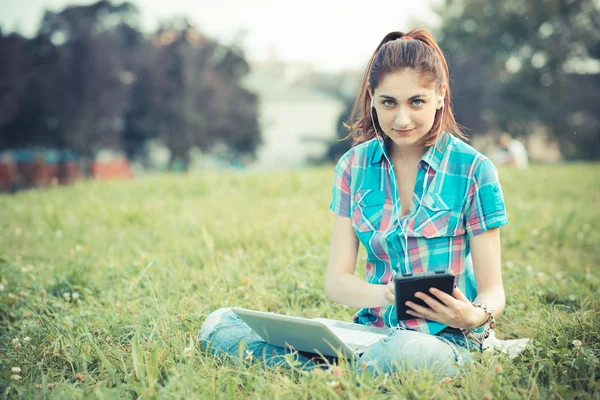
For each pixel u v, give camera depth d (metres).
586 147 44.53
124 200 8.20
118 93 34.75
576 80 45.31
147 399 2.39
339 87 68.38
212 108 39.16
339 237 2.88
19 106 32.66
